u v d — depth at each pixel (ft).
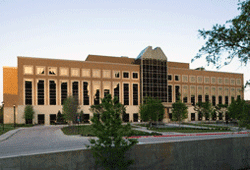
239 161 40.27
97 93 186.80
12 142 66.28
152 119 137.80
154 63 206.69
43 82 171.42
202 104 187.52
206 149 37.58
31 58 169.58
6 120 184.34
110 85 191.83
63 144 57.82
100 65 190.39
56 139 71.10
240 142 40.93
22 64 166.81
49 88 172.76
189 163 35.99
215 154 38.24
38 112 167.63
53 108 172.14
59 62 177.58
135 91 200.44
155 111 136.36
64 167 28.37
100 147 28.25
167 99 208.85
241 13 29.32
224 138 39.45
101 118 29.37
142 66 201.87
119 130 29.17
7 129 117.70
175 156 34.99
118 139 28.40
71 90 178.91
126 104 195.52
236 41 29.81
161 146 34.01
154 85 204.33
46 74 172.86
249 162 41.11
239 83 253.85
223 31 30.19
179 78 220.84
